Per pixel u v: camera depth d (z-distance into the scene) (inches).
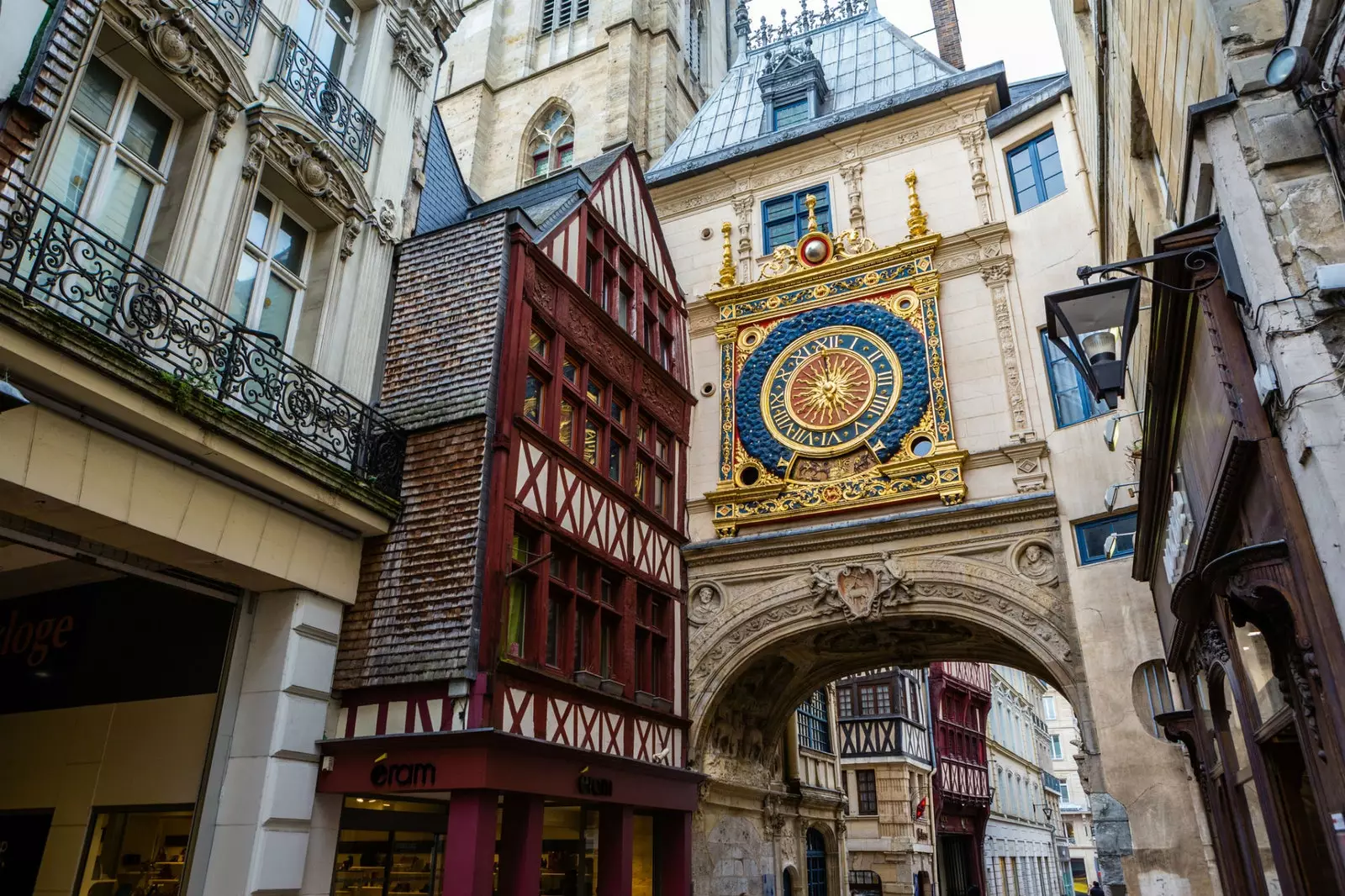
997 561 458.3
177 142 308.7
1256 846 262.4
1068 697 425.7
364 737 313.9
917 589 470.0
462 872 295.9
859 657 570.9
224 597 317.1
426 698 320.8
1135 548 346.9
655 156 1010.1
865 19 738.8
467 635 321.4
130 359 245.6
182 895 283.4
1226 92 168.6
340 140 370.9
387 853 344.2
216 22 315.0
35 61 240.1
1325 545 145.0
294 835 300.8
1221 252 168.7
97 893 304.0
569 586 394.0
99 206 277.4
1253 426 164.4
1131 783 390.0
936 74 637.3
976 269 524.4
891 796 898.7
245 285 329.1
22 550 311.3
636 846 472.1
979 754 1192.8
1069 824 1956.2
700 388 574.9
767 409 546.9
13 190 231.5
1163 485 281.6
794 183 605.3
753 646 497.7
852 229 570.6
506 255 390.3
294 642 314.8
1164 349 218.7
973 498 480.4
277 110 334.6
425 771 309.1
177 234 293.4
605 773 385.4
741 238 605.9
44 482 236.7
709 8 1360.7
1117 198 327.0
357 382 367.2
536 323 407.2
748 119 698.2
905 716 940.6
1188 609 242.7
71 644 351.9
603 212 500.4
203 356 294.2
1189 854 369.4
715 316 591.2
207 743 305.9
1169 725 352.2
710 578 518.9
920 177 565.6
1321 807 167.8
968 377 504.1
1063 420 473.4
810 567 499.2
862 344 536.1
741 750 564.4
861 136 590.6
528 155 1083.9
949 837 1080.8
